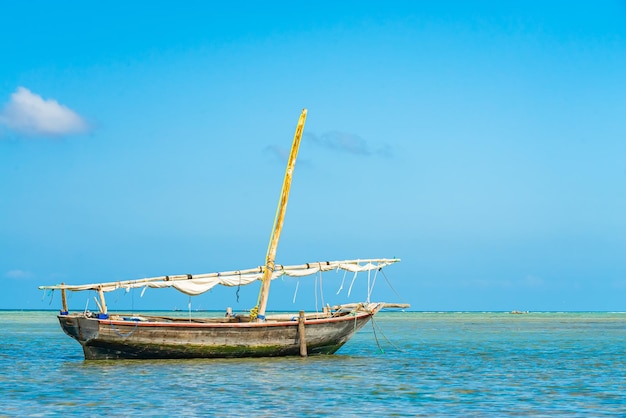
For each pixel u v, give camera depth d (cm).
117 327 3656
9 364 3956
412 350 5338
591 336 7638
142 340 3719
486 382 3278
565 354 4941
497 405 2633
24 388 2992
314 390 2966
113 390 2934
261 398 2753
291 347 4066
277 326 3975
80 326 3706
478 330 9519
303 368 3684
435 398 2786
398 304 4472
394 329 9944
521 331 9144
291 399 2738
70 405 2592
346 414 2433
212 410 2502
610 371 3775
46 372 3522
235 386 3055
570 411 2514
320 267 4341
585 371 3769
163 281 4003
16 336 7250
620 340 6781
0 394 2839
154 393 2859
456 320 16738
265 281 4191
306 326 4056
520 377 3478
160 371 3503
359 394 2870
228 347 3881
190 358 3900
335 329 4200
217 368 3628
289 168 4294
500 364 4150
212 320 4259
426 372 3675
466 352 5131
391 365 4028
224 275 4166
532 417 2395
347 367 3809
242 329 3872
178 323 3734
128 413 2442
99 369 3603
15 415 2403
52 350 5162
